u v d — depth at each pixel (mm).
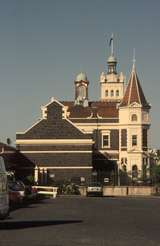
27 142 100375
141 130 114250
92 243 22516
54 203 58656
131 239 24078
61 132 101000
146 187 90125
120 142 115000
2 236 25078
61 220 34656
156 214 40688
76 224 31734
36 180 95750
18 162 99812
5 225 30859
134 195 88062
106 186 90312
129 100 114875
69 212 43000
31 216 38219
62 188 89812
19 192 53875
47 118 101250
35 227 29703
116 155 114875
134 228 29422
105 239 24016
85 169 100375
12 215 39250
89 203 58531
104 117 116500
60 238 24297
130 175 103312
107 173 101188
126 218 36656
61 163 100312
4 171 29172
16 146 100438
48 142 100562
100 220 34844
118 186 90438
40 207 50469
